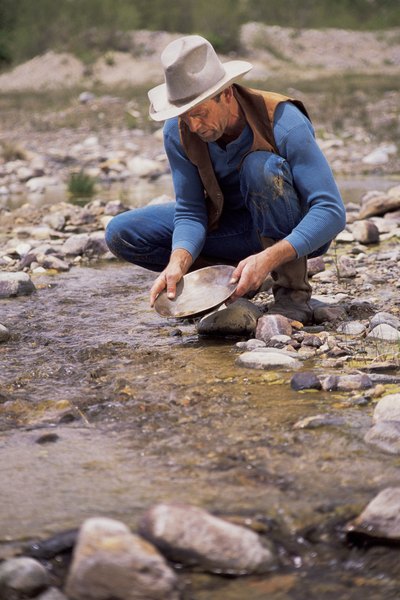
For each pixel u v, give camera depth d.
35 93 24.83
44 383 3.46
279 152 3.92
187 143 3.93
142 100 20.31
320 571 2.07
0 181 11.88
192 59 3.60
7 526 2.24
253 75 28.52
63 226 7.69
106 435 2.86
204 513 2.13
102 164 12.35
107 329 4.30
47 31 31.66
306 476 2.48
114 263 6.27
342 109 16.97
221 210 4.10
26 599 1.99
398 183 9.98
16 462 2.65
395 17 38.81
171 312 3.92
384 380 3.30
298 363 3.55
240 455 2.64
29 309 4.79
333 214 3.86
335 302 4.60
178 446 2.73
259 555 2.07
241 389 3.27
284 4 37.44
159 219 4.39
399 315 4.32
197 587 2.00
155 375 3.49
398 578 2.04
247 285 3.74
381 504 2.21
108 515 2.28
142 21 32.72
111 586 1.93
